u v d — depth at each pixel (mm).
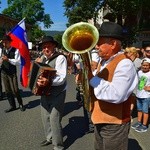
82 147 5797
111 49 3377
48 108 5551
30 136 6359
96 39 3301
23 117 7715
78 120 7504
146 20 21922
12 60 7930
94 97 3521
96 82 3322
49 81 4855
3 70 8086
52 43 5207
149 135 6414
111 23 3373
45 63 5246
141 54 7637
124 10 17750
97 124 3521
